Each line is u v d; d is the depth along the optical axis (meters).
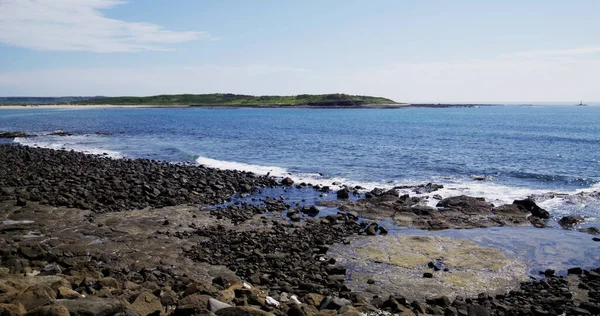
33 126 77.44
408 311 10.21
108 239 15.40
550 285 12.60
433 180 28.70
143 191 22.66
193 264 13.45
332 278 12.68
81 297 7.95
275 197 23.72
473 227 18.30
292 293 11.35
